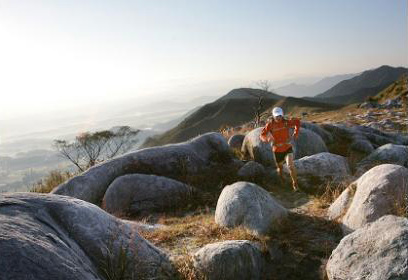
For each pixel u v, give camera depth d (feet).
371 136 55.57
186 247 24.34
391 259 16.24
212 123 602.03
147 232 27.07
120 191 37.55
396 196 22.76
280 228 26.07
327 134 53.26
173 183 38.32
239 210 26.40
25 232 13.37
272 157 45.16
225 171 44.19
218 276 19.66
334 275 18.25
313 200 32.76
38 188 50.72
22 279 10.88
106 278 17.16
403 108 119.03
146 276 18.72
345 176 36.60
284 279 20.62
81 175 41.96
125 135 74.64
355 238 18.65
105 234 18.47
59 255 13.05
